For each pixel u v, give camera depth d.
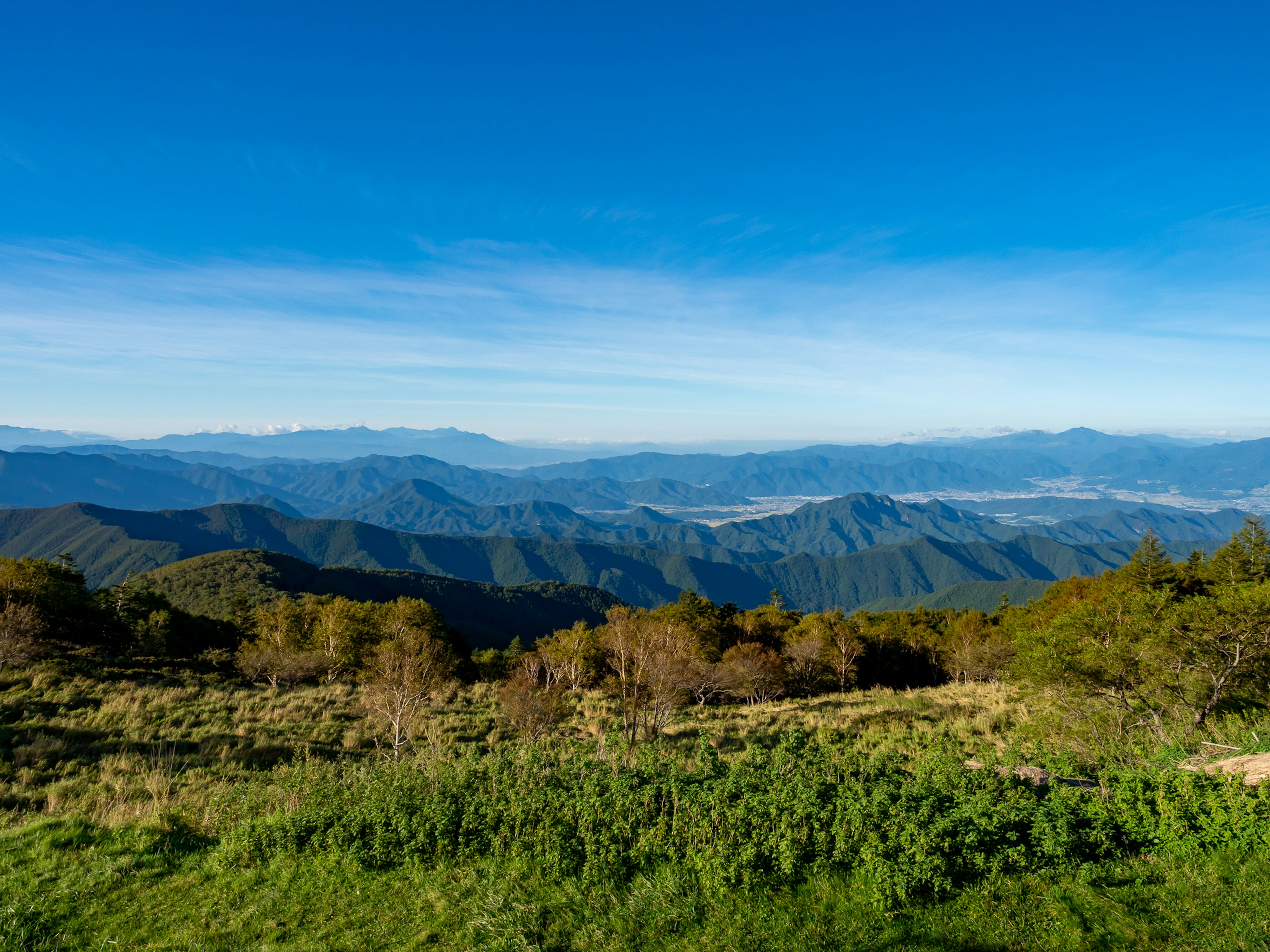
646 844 8.98
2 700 21.03
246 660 33.62
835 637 52.97
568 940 7.57
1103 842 8.03
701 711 32.31
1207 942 6.31
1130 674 17.12
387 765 13.76
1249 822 7.56
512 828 9.73
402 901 8.73
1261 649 15.53
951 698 28.56
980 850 8.01
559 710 25.95
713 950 7.10
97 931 8.30
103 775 15.22
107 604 53.91
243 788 13.95
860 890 7.86
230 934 8.19
